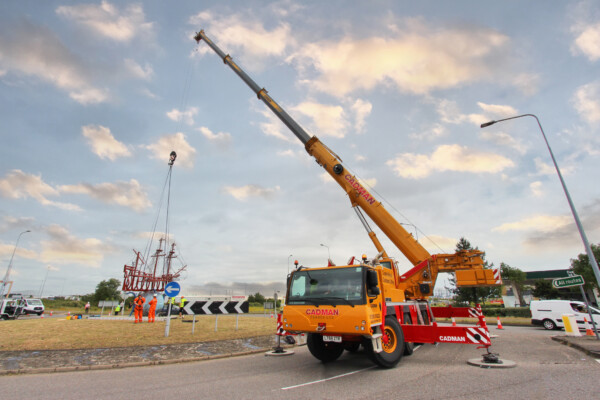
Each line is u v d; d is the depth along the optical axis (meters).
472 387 6.14
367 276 8.05
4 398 5.94
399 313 9.84
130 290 29.16
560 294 44.53
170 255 34.53
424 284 12.55
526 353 10.25
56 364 9.03
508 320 28.00
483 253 12.55
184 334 14.91
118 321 21.42
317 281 8.59
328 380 7.05
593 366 7.99
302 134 18.00
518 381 6.54
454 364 8.64
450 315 15.06
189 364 9.50
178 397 5.88
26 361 9.38
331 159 16.44
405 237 13.84
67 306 68.12
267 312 46.16
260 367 8.74
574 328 14.37
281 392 6.11
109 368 8.94
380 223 14.34
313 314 8.14
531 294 51.41
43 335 14.09
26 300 37.03
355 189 15.20
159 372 8.30
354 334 7.63
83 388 6.62
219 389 6.41
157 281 30.48
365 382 6.78
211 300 15.79
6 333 14.71
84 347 11.59
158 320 22.31
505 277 49.22
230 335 14.99
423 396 5.62
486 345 8.29
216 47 27.89
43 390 6.48
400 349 8.66
